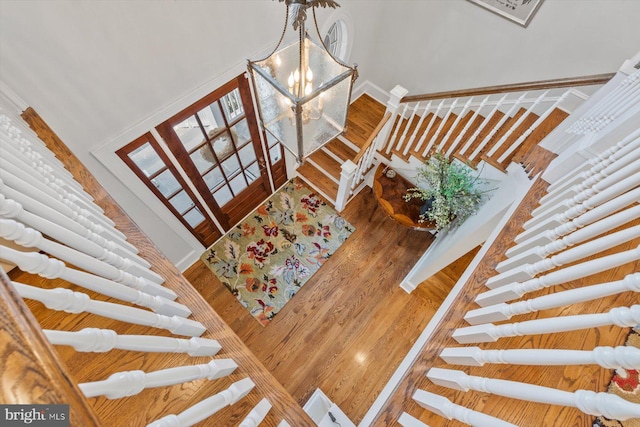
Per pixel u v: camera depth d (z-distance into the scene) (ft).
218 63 7.52
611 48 8.41
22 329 1.58
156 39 6.13
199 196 10.08
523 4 8.99
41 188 3.05
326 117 5.29
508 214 6.43
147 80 6.51
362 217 13.00
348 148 12.92
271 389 4.11
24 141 3.79
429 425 4.40
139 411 3.58
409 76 12.93
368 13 11.14
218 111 8.75
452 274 11.59
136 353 3.84
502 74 10.65
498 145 8.52
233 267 11.73
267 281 11.50
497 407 3.86
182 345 3.45
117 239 3.92
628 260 2.89
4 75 4.80
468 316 4.83
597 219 3.82
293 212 13.07
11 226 2.13
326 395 9.50
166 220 9.48
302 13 3.69
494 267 5.37
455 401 4.05
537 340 4.11
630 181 3.49
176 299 4.22
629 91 5.13
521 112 10.50
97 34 5.36
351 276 11.65
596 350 2.58
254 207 13.12
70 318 4.11
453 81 11.89
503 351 3.57
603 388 3.62
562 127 6.84
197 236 11.14
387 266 11.85
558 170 6.09
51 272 2.36
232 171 10.79
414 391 4.66
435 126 11.54
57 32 4.96
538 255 4.36
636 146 4.09
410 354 6.28
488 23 9.91
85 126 6.12
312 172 13.42
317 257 12.05
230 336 4.27
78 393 1.61
